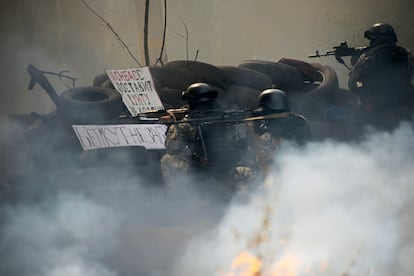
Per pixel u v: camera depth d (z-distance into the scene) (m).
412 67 31.70
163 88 32.97
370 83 31.41
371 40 32.25
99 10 73.56
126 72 28.09
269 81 34.53
